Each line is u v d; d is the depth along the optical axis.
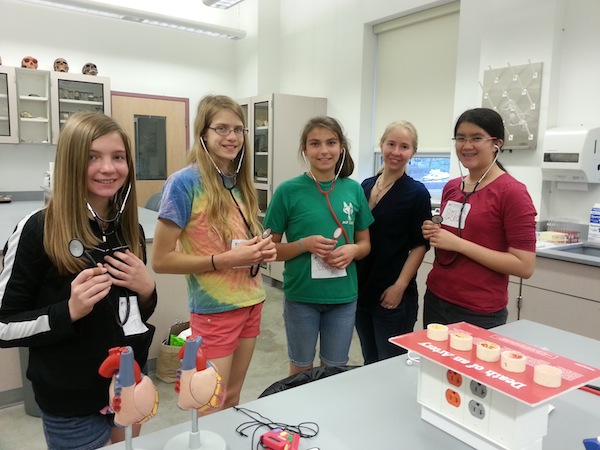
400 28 4.21
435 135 3.99
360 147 4.57
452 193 1.84
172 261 1.50
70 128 1.10
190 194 1.50
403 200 2.00
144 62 5.59
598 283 2.36
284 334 3.62
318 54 5.03
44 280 1.13
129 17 4.72
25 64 4.71
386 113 4.46
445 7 3.75
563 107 2.95
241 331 1.64
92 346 1.15
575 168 2.71
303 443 0.92
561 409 1.07
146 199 5.80
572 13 2.86
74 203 1.10
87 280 1.05
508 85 3.07
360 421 1.01
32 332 1.06
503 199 1.63
